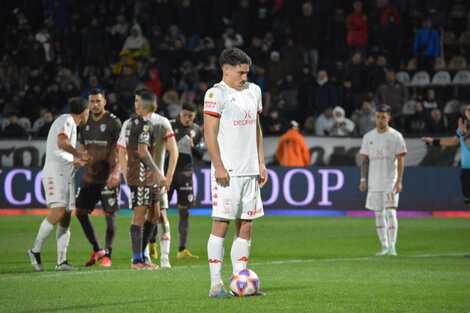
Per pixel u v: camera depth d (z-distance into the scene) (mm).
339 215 57562
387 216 39469
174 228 49844
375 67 67500
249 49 71438
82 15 78062
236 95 23641
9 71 74562
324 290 25031
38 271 31672
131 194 31969
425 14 73500
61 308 22234
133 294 24547
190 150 38312
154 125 32500
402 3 73938
